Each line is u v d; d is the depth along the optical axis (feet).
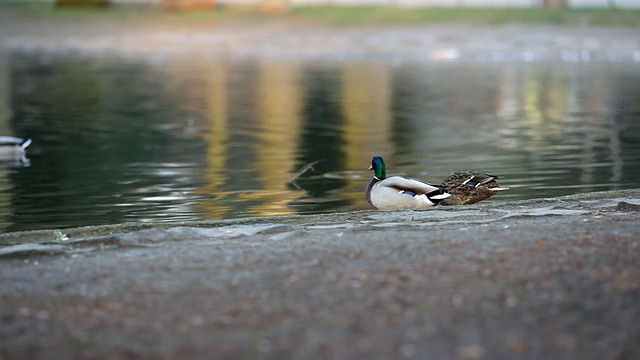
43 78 128.67
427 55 174.60
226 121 83.05
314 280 22.86
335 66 154.20
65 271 24.72
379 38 193.36
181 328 19.60
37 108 92.73
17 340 19.17
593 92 110.42
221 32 203.31
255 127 78.64
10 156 60.54
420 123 81.61
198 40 195.42
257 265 24.73
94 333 19.45
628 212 33.96
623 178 51.55
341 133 74.54
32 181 51.42
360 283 22.47
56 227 39.60
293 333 19.07
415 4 235.20
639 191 39.19
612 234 27.58
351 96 107.24
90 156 61.16
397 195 38.32
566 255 24.81
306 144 67.62
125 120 83.10
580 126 78.28
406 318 19.79
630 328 19.02
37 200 45.88
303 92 111.86
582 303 20.54
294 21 213.05
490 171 54.54
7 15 218.59
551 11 216.54
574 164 56.90
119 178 52.37
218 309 20.79
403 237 27.99
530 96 106.22
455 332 18.90
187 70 144.97
